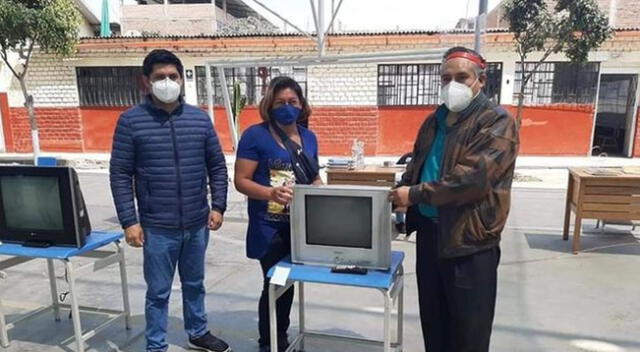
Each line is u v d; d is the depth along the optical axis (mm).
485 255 2195
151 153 2643
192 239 2854
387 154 11898
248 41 11688
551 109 11266
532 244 5137
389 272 2371
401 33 10984
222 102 12266
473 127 2111
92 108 12742
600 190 4695
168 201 2701
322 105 11883
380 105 11719
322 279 2299
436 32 10836
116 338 3146
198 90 12219
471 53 2123
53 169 2730
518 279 4121
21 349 3004
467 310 2238
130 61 12242
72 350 2986
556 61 10984
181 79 2676
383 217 2309
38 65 12648
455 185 2049
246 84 12141
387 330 2254
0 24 9531
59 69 12586
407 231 2598
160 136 2645
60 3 10273
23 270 4457
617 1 12047
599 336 3100
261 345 2920
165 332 2855
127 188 2686
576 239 4797
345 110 11812
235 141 6988
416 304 3652
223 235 5684
